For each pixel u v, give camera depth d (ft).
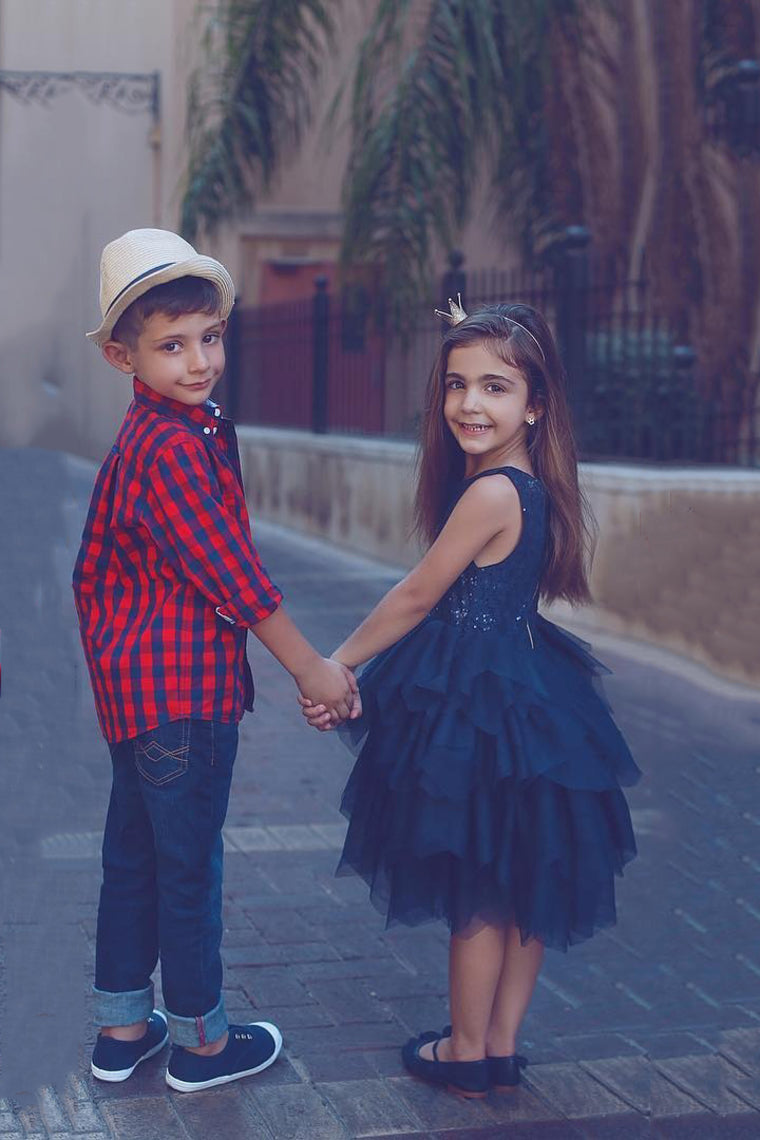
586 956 11.90
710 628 21.66
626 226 35.27
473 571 9.14
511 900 9.04
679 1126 9.11
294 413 39.32
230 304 9.05
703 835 14.49
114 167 33.78
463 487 9.25
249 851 13.96
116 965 9.45
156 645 8.79
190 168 36.65
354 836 9.57
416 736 9.02
